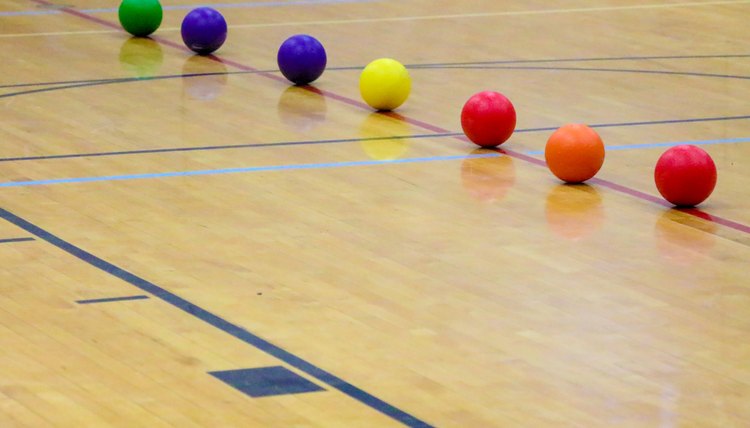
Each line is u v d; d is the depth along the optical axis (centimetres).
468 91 1322
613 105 1268
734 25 1725
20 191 934
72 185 954
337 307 727
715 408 604
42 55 1435
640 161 1070
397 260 810
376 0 1906
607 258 823
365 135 1130
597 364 654
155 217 884
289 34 1619
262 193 947
